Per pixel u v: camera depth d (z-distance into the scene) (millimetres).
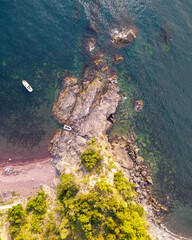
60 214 40094
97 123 47469
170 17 55812
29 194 45406
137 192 47594
